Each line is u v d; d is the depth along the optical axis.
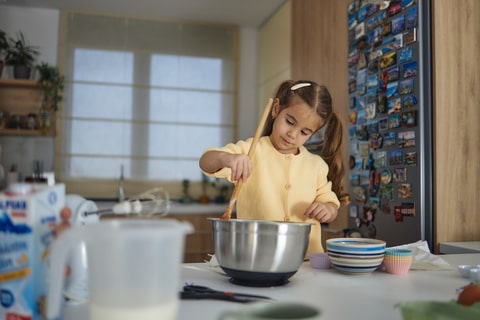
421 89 1.84
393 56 2.01
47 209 0.54
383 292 0.73
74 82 3.99
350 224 2.34
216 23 4.31
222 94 4.31
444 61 1.84
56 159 3.92
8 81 3.59
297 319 0.44
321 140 2.47
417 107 1.85
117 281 0.44
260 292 0.71
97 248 0.45
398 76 1.97
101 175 4.00
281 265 0.73
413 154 1.87
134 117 4.10
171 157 4.16
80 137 3.98
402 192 1.93
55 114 3.84
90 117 4.00
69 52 3.99
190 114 4.23
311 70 2.91
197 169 4.21
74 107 3.98
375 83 2.14
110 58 4.07
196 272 0.88
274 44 3.98
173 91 4.20
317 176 1.37
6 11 3.93
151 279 0.45
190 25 4.25
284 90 1.34
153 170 4.12
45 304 0.52
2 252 0.52
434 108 1.83
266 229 0.72
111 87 4.06
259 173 1.33
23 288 0.51
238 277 0.75
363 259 0.85
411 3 1.90
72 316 0.57
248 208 1.33
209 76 4.29
